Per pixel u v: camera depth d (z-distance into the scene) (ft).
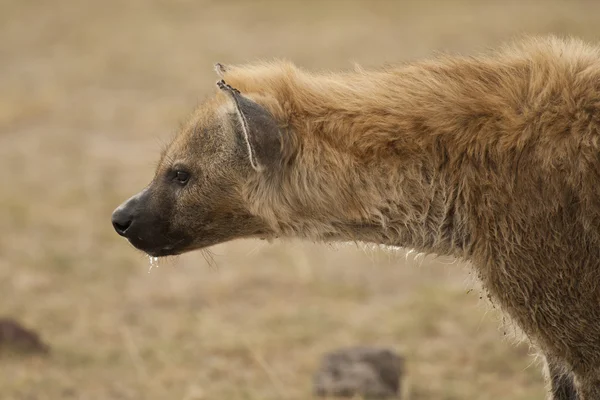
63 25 162.30
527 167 38.60
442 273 78.02
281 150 40.27
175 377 60.03
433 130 39.91
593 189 37.88
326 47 136.46
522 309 39.40
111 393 57.93
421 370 60.95
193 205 42.19
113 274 78.48
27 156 108.68
